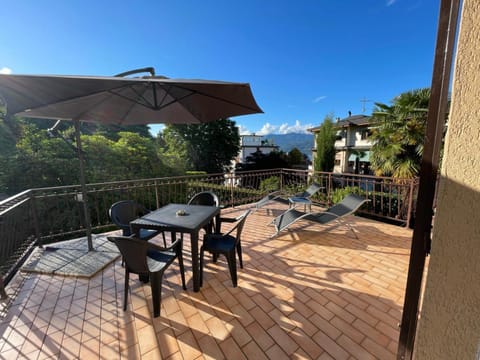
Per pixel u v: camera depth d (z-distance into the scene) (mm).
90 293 2105
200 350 1496
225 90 1762
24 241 2787
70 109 2117
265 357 1444
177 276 2354
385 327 1665
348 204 3328
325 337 1583
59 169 6062
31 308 1907
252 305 1907
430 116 716
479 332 590
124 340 1579
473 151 560
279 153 19016
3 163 5461
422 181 764
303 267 2496
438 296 668
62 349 1519
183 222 2115
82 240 3236
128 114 2537
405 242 3109
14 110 1383
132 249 1711
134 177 7840
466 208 584
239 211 4789
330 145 8875
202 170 17297
